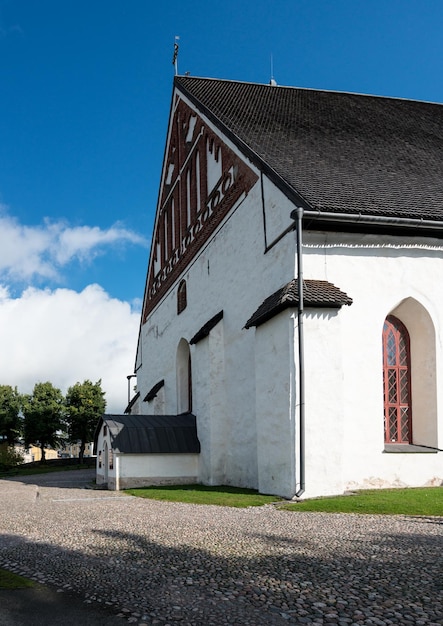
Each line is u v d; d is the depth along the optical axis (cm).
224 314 2089
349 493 1443
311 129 2145
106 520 1132
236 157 2011
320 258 1552
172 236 2944
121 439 2081
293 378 1433
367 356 1566
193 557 770
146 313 3625
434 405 1634
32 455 12450
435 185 1797
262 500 1408
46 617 558
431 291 1645
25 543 911
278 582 644
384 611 550
